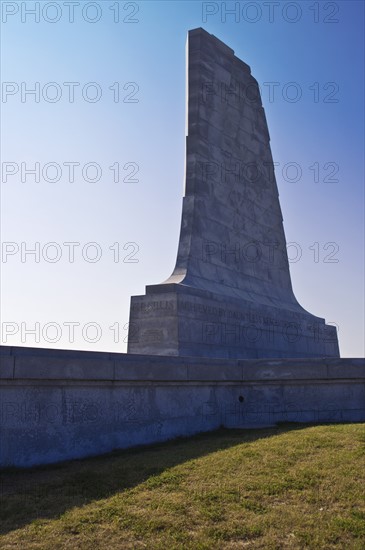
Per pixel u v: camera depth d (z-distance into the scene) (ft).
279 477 31.76
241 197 88.63
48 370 37.55
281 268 97.86
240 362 54.34
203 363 50.31
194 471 33.32
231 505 28.40
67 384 39.06
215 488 30.40
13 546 24.39
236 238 85.30
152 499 29.19
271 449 37.27
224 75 89.40
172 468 33.99
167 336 65.67
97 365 40.73
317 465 33.42
